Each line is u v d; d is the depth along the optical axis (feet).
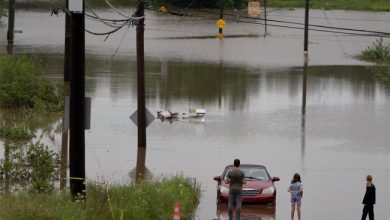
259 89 362.94
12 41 493.36
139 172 197.36
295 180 156.25
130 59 458.50
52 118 279.28
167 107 308.81
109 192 148.05
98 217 136.15
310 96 347.97
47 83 304.91
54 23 642.63
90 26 603.26
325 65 458.09
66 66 343.87
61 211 125.59
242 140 250.98
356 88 373.81
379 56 494.18
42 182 165.68
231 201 149.79
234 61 463.01
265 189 169.58
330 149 240.32
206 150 232.94
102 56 467.93
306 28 499.92
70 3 132.36
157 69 419.54
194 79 387.14
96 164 207.10
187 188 171.63
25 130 240.12
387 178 201.67
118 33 582.76
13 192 159.94
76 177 136.77
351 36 620.49
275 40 579.89
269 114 302.04
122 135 253.03
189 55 484.33
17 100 297.53
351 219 157.99
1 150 216.95
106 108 302.25
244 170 177.06
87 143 237.66
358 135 264.52
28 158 186.91
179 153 226.58
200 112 287.07
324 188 188.24
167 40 556.51
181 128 269.85
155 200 150.71
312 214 161.99
